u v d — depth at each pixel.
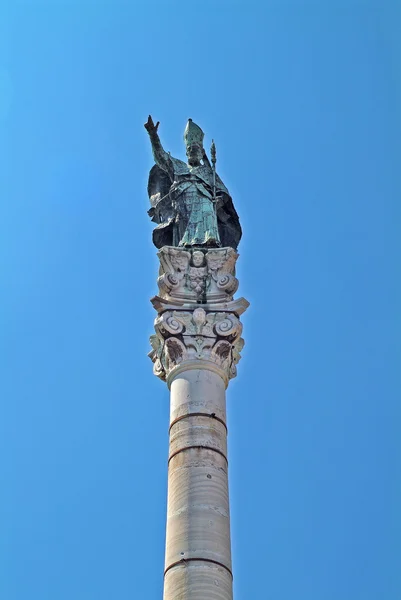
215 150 24.39
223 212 23.72
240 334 21.36
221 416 19.92
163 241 23.30
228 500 18.80
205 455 19.08
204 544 17.77
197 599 17.05
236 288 21.83
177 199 23.38
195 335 20.89
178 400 20.06
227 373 20.81
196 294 21.61
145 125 24.09
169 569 17.66
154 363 22.02
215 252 22.11
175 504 18.48
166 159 23.95
